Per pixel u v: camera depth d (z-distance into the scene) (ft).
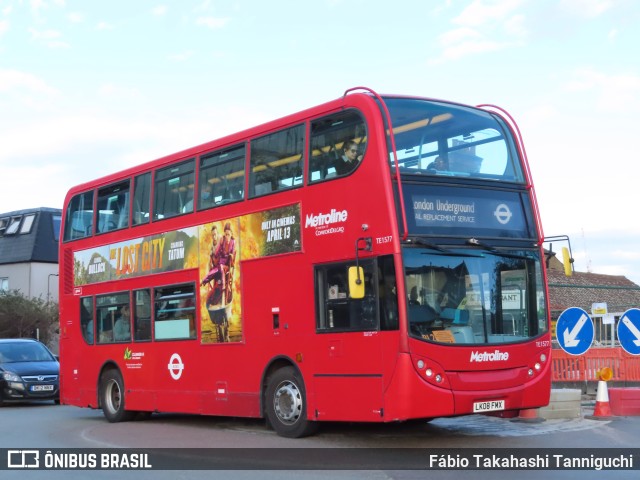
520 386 39.47
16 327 155.63
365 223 39.09
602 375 50.88
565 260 41.73
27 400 78.79
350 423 49.90
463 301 38.73
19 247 177.58
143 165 56.95
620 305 140.15
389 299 37.65
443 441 41.47
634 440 40.88
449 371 37.63
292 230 43.42
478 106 43.47
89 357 61.16
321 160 42.14
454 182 39.75
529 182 42.34
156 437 47.39
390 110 39.65
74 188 65.21
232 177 48.39
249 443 42.42
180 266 52.13
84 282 62.39
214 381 48.65
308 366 41.98
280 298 43.93
